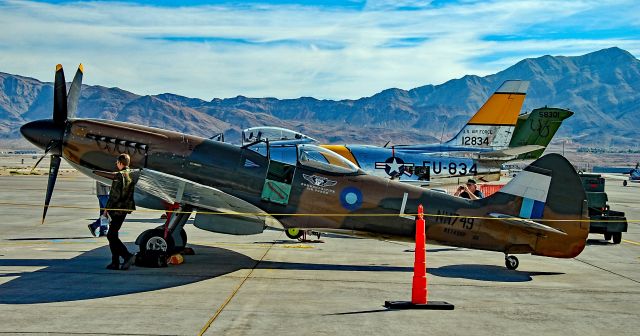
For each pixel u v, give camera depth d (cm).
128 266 1016
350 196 1155
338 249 1364
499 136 2498
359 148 2208
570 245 1127
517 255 1338
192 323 703
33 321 694
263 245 1390
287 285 934
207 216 1112
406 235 1162
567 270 1158
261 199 1160
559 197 1133
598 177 1748
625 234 1944
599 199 1698
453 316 773
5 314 722
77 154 1193
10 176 5016
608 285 1010
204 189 1038
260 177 1159
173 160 1170
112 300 803
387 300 848
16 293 829
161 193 1043
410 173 2202
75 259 1106
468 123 2498
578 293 938
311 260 1189
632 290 970
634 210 2953
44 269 1003
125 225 1741
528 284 1005
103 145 1184
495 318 768
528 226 1098
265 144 1210
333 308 795
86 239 1391
